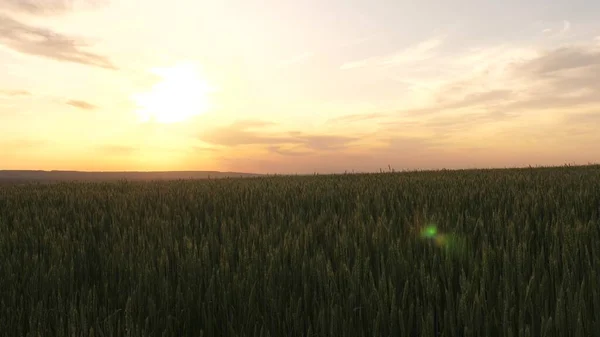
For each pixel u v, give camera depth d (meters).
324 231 4.49
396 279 2.91
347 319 2.37
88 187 12.95
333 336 2.28
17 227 5.51
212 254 3.78
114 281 3.28
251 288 2.85
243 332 2.38
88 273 3.54
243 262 3.38
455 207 5.31
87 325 2.58
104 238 4.79
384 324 2.37
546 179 9.25
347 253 3.55
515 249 3.25
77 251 4.02
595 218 4.50
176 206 7.09
